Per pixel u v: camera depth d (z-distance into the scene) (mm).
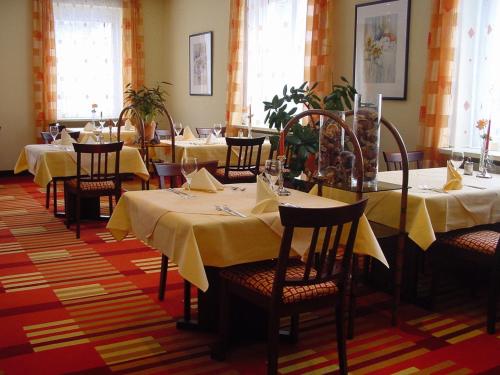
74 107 8406
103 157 4977
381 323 2984
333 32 5637
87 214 5207
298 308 2191
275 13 6555
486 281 3369
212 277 2736
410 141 4941
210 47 7848
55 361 2486
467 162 3807
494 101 4371
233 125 7141
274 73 6637
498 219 3238
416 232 2883
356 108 2895
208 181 2924
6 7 7746
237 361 2520
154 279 3613
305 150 3582
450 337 2826
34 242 4461
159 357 2545
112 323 2912
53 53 8016
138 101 5645
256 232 2344
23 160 5441
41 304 3156
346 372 2336
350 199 2957
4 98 7902
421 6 4750
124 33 8578
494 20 4309
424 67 4762
